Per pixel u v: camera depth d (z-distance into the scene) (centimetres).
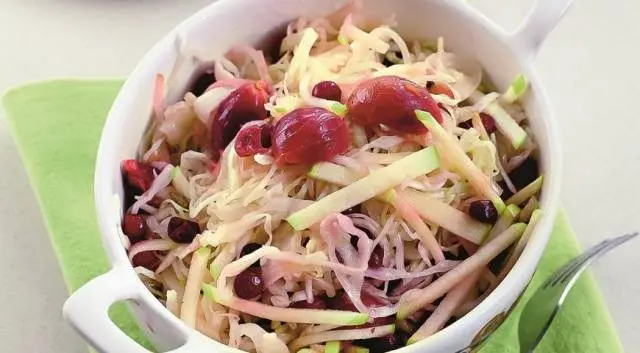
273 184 32
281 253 31
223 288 31
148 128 36
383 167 32
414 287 32
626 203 43
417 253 32
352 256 31
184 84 37
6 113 43
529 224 32
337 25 39
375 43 37
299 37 38
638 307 40
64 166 41
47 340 39
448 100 35
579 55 48
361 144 33
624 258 41
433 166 32
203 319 32
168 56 36
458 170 33
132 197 35
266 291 32
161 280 33
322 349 31
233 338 31
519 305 38
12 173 43
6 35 49
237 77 38
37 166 41
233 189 32
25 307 40
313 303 31
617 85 47
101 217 31
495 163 34
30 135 42
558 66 48
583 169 44
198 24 36
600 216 42
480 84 38
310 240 31
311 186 32
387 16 38
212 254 32
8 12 50
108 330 27
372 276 31
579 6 50
